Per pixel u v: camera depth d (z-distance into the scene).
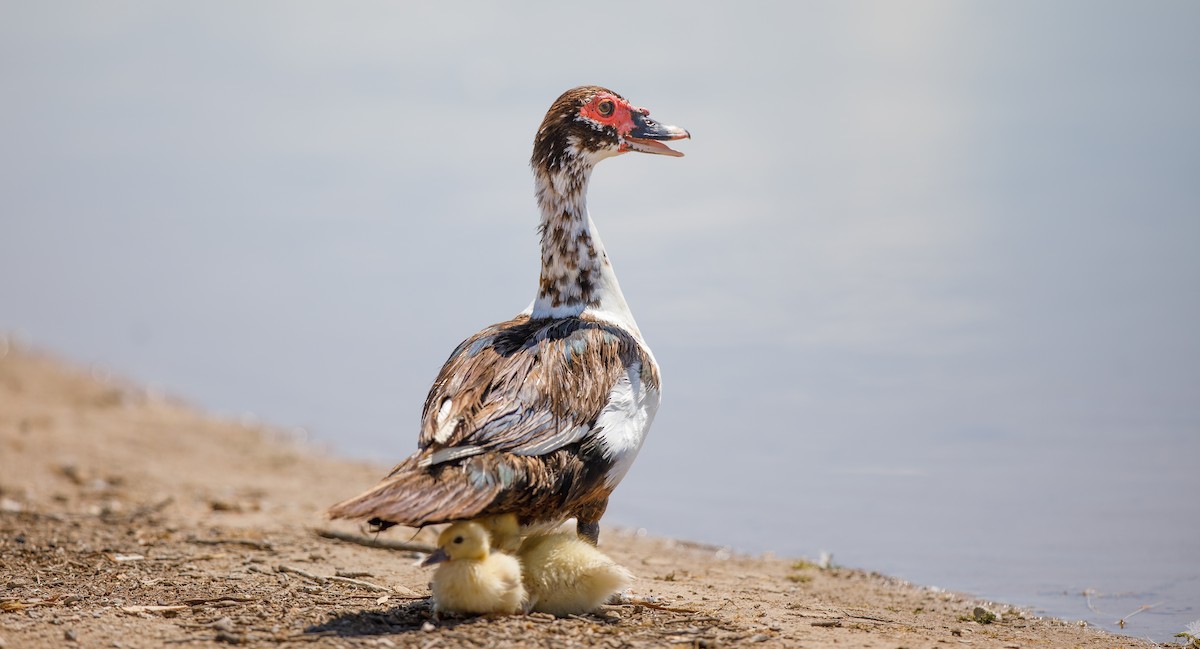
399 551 11.98
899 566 12.36
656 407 9.29
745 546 13.40
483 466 8.00
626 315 9.90
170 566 10.81
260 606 9.15
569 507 8.70
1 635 8.26
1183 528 13.03
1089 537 12.94
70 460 16.11
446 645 8.00
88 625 8.54
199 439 17.94
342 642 8.12
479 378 8.66
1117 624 10.48
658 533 13.99
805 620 9.33
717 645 8.23
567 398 8.59
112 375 21.86
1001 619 10.16
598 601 8.81
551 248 9.87
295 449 17.81
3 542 11.73
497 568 8.44
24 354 23.03
